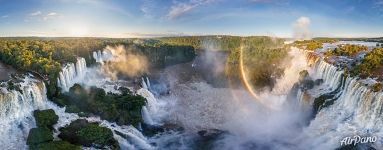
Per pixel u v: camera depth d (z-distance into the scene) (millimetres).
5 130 66188
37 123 68750
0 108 67125
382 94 67000
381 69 82938
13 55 93250
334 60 100562
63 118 75188
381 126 66188
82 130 68438
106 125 77188
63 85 88688
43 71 86062
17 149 62312
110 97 88938
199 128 89812
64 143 61438
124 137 75000
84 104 83312
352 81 78375
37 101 76000
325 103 82125
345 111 76812
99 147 67125
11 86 71938
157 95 118000
